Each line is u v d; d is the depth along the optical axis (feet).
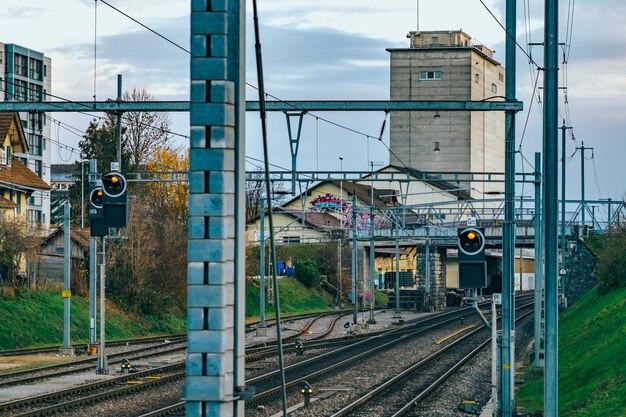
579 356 131.85
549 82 71.77
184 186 311.27
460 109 100.83
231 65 36.58
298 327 240.73
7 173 247.29
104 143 339.57
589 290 251.60
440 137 448.65
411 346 185.98
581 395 102.53
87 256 227.20
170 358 153.89
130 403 102.89
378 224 360.28
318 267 361.10
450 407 105.09
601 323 149.07
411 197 433.07
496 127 493.77
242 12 36.88
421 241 329.93
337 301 346.33
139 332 216.74
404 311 328.90
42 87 426.92
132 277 226.58
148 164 319.27
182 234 246.88
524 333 216.13
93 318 159.74
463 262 79.00
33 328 186.09
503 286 102.78
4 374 124.77
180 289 244.63
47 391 110.52
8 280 195.83
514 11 101.65
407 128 450.30
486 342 191.21
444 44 463.42
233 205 36.22
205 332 34.96
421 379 131.34
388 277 419.33
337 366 143.33
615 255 201.77
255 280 305.12
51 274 219.82
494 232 293.84
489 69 482.28
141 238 229.66
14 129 252.01
